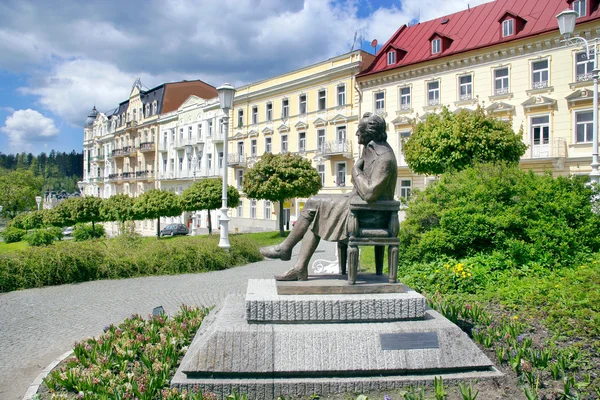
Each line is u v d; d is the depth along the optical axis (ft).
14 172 215.10
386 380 12.51
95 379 13.01
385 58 101.76
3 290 33.81
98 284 36.73
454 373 13.01
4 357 18.43
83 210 121.60
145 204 114.62
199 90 179.83
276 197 87.04
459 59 86.38
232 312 14.64
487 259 26.99
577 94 71.97
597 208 28.99
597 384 12.66
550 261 25.50
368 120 14.52
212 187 103.24
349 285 14.35
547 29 75.00
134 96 191.11
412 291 14.62
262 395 12.26
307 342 12.78
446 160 62.90
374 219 14.70
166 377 13.14
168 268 42.60
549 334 16.55
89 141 242.58
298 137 119.65
